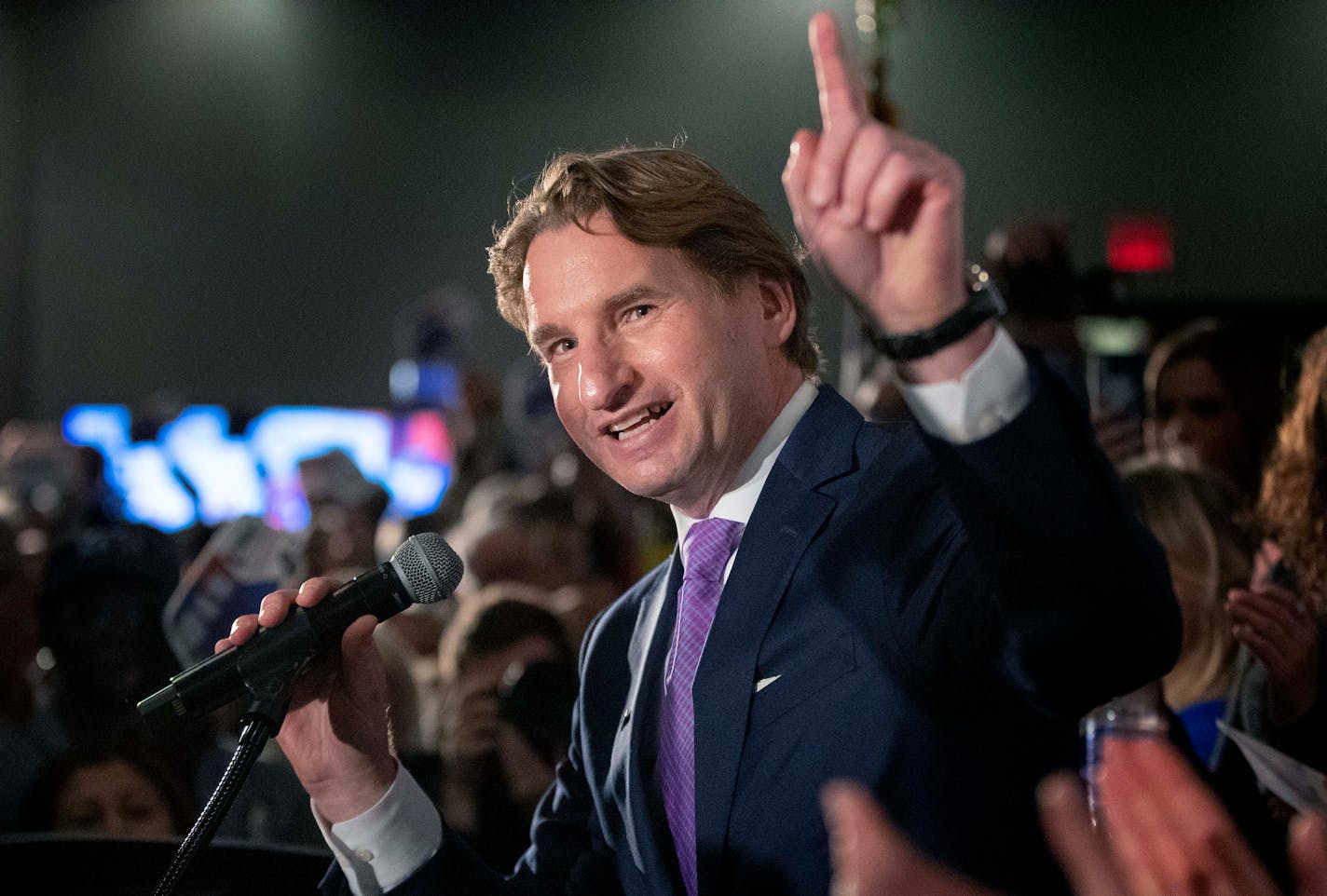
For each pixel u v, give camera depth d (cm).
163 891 126
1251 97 919
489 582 376
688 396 135
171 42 1129
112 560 266
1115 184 939
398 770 145
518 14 1076
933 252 97
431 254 1097
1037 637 102
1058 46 948
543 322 138
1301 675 187
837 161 94
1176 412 316
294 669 135
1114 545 99
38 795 243
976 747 120
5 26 1128
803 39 1019
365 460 1059
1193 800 59
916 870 54
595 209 137
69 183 1140
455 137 1091
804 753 125
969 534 103
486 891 147
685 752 134
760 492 139
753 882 125
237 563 278
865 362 387
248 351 1123
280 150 1117
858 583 126
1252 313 527
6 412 1132
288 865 153
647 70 1048
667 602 147
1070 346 324
